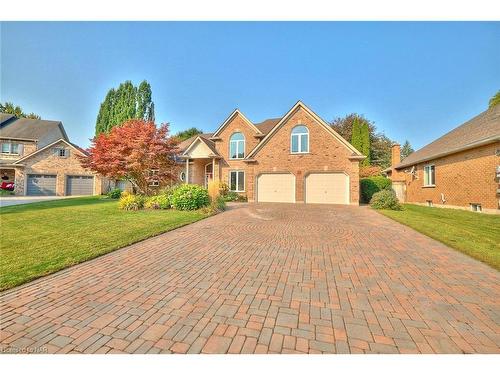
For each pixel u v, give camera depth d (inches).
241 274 173.3
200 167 984.9
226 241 265.7
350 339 103.7
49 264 185.9
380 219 412.8
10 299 135.6
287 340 102.8
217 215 452.8
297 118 749.3
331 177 718.5
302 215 458.3
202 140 888.9
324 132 725.9
